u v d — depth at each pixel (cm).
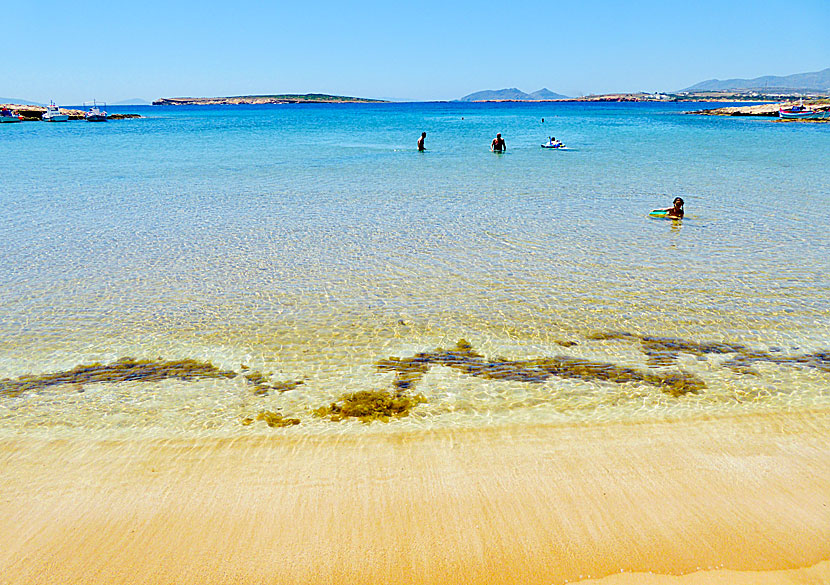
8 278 1173
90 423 676
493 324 948
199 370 806
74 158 3491
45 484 562
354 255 1339
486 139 5106
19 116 8388
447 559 466
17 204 1959
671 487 550
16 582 444
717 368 796
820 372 780
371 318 977
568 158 3381
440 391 744
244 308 1021
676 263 1255
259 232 1566
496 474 573
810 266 1227
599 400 716
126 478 572
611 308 1008
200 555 471
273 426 666
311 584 442
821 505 522
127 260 1304
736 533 489
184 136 5662
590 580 445
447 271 1218
